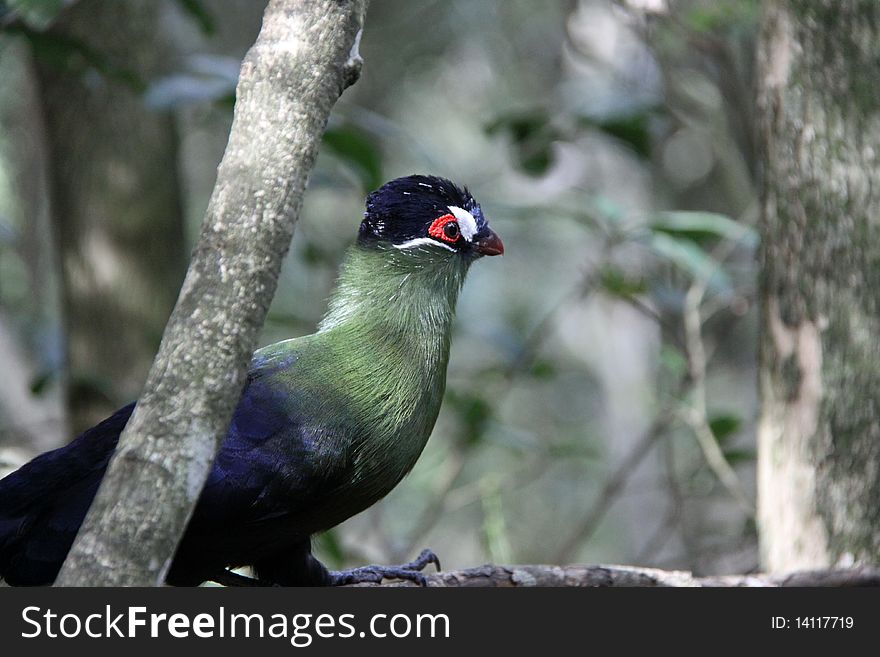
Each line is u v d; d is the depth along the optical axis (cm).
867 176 753
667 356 1179
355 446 701
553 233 2252
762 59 805
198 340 453
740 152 1330
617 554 2012
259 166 467
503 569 720
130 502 436
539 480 2127
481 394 1256
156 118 1204
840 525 755
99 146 1183
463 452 1270
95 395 1177
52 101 1184
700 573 1255
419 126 2194
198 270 461
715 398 1944
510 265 2252
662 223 1094
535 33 2123
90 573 429
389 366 724
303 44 478
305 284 1844
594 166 1855
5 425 1414
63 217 1202
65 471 682
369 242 759
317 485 691
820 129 761
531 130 1272
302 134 472
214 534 683
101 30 1162
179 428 444
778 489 789
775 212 789
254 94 475
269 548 716
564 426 2183
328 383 707
